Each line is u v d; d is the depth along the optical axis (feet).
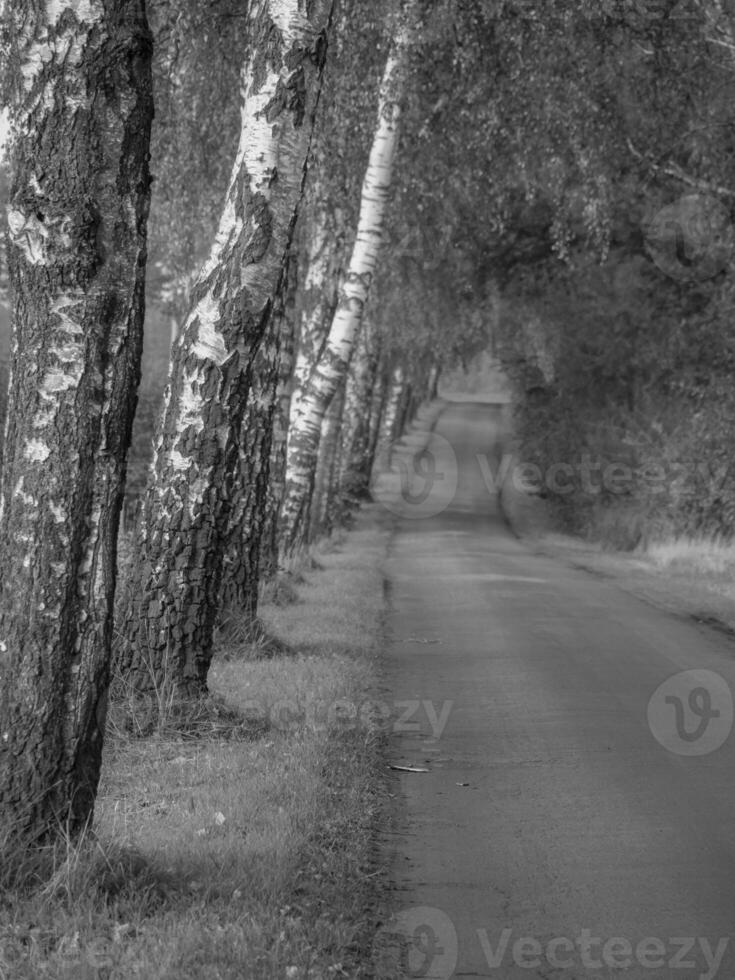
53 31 23.89
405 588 96.53
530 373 185.37
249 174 42.14
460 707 46.55
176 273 87.97
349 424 208.54
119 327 24.61
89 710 24.62
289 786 31.89
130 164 24.59
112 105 24.39
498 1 77.61
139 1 24.62
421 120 84.38
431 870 27.20
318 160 80.48
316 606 76.64
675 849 28.89
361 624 69.31
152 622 42.63
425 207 95.55
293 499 99.45
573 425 177.27
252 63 42.01
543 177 91.15
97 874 23.38
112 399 24.56
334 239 101.40
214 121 75.51
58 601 24.22
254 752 36.04
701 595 90.63
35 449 24.16
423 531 184.75
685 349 143.84
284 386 81.05
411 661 58.03
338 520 173.27
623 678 53.36
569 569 122.83
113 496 24.75
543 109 83.66
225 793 31.07
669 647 63.26
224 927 21.70
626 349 152.56
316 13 41.73
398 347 172.45
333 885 25.12
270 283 43.27
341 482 189.06
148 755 36.88
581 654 60.64
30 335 24.22
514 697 48.67
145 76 24.79
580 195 91.86
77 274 24.13
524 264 139.95
